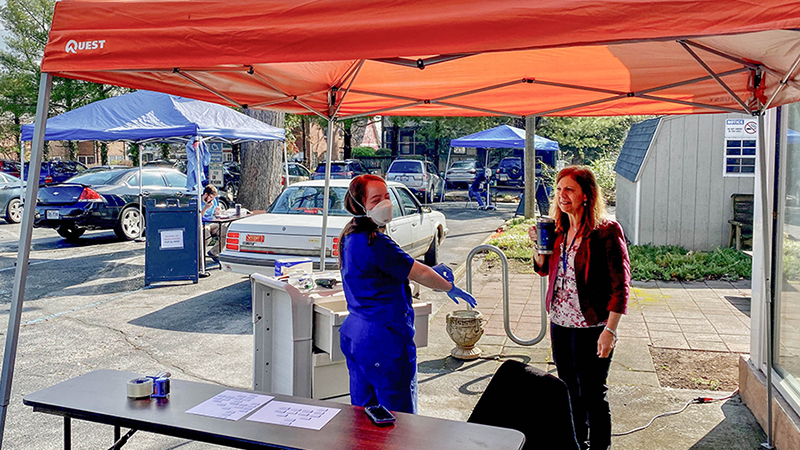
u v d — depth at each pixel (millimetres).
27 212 3291
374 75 4852
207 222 10914
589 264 3572
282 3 2887
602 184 24094
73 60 3135
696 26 2412
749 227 11719
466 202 25062
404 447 2400
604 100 5199
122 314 8102
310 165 37000
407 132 37188
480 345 6711
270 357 4531
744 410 4859
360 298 3389
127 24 3068
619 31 2494
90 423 4863
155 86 4258
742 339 6766
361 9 2785
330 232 8000
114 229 14453
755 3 2340
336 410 2809
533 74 4676
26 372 5945
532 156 16750
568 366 3734
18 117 32438
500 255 6422
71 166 25656
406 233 9742
